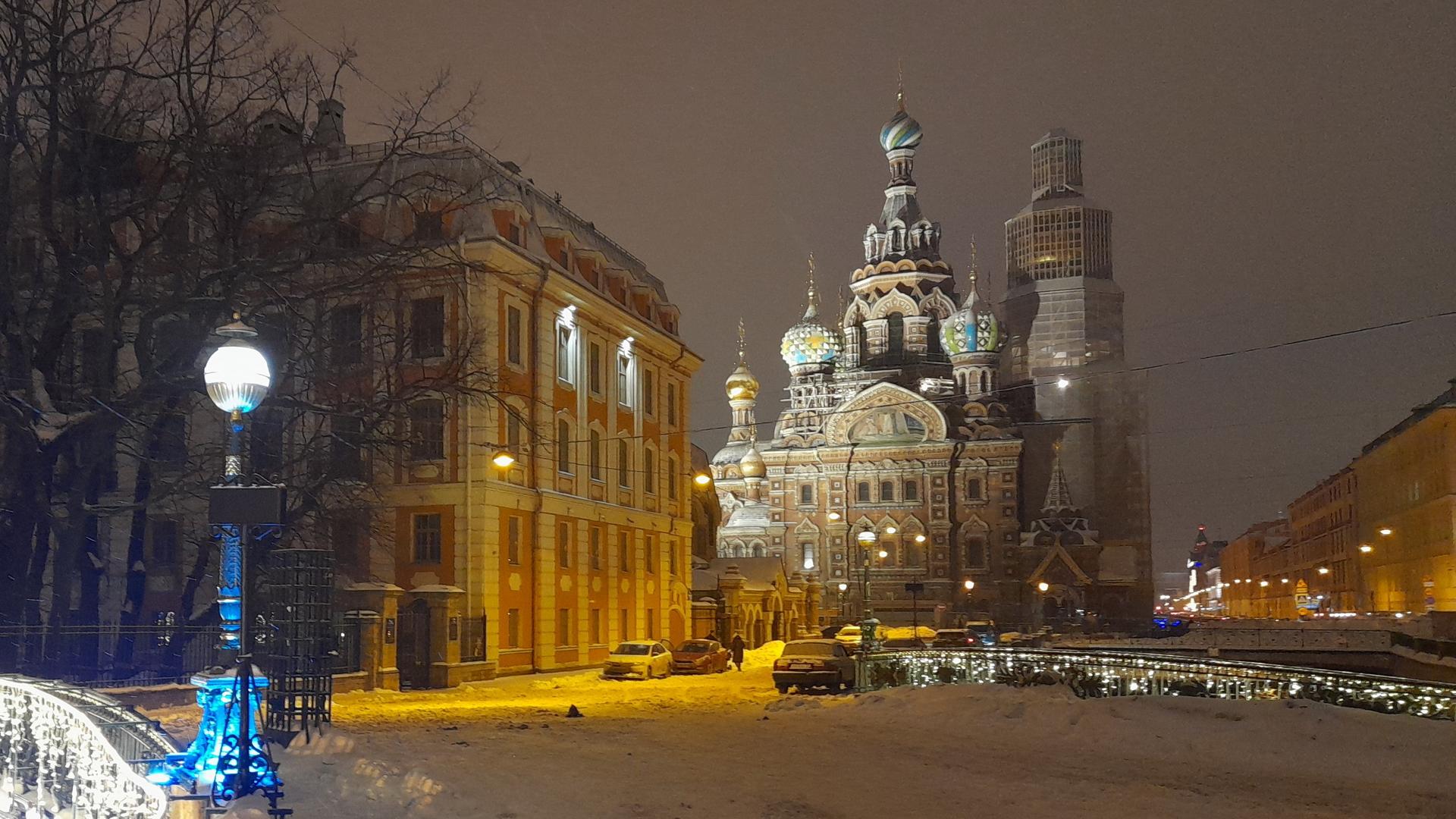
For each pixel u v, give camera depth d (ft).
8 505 90.94
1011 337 460.96
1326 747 62.59
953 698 83.46
